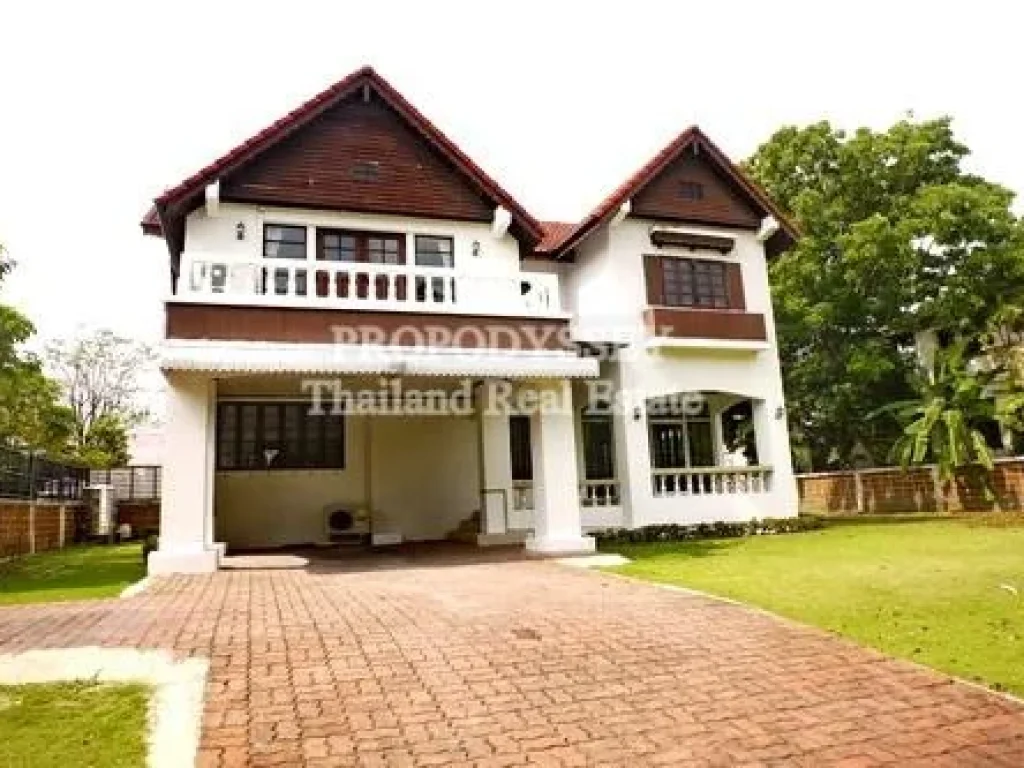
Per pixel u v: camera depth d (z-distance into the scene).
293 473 17.75
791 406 28.52
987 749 4.75
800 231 23.38
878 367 24.39
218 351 12.36
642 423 18.59
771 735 4.96
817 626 7.52
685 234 19.45
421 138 17.20
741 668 6.28
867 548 13.61
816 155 26.56
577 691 5.75
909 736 4.95
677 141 19.64
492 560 13.58
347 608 8.60
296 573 11.93
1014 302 22.09
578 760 4.57
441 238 17.17
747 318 19.78
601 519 18.27
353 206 16.30
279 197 15.72
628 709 5.39
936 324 24.81
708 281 20.02
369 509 18.06
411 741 4.83
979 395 21.69
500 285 16.98
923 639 6.98
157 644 6.86
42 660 6.30
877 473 24.84
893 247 23.28
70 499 22.89
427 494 18.80
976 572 10.13
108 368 42.16
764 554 13.58
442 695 5.64
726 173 20.39
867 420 26.61
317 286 15.81
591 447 21.00
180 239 15.94
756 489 19.72
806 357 27.58
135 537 25.45
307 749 4.69
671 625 7.65
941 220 22.66
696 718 5.24
